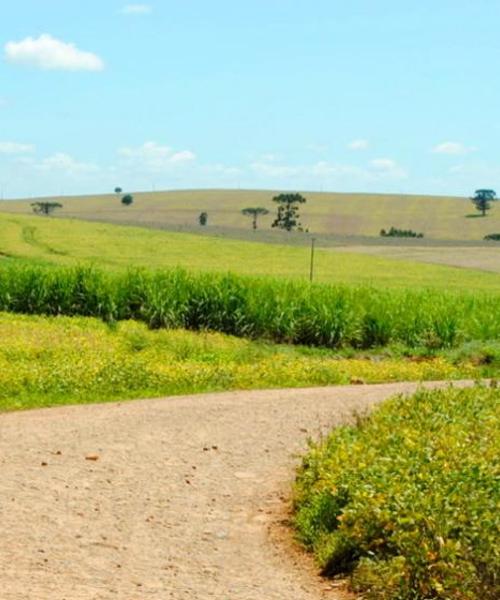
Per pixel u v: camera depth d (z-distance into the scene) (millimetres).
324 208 169125
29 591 8672
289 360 28656
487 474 10680
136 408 18938
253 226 153000
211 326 36781
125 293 38562
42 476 13180
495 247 94312
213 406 19250
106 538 10688
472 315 38406
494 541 9109
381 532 9781
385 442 12516
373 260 80125
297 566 10266
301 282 41594
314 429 17094
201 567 9953
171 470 13914
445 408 15391
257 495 12883
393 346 35531
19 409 18984
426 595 8758
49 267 42156
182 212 170750
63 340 29516
